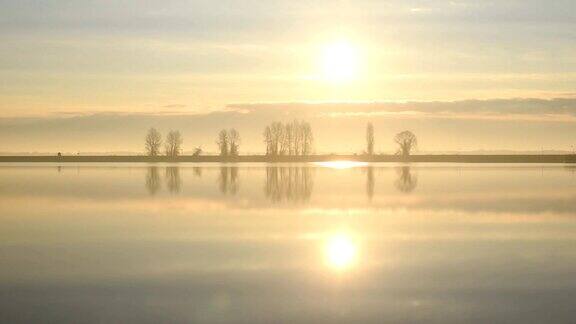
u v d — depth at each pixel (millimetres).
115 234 36906
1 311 22031
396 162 189500
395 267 28094
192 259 29734
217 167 134625
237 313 21719
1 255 30922
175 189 68812
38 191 66500
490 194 62281
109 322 20938
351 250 31844
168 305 22609
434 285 25047
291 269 27703
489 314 21500
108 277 26453
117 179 87812
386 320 20953
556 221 42094
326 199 56688
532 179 87875
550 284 25125
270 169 121438
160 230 38344
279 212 47125
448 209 48750
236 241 34406
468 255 30594
